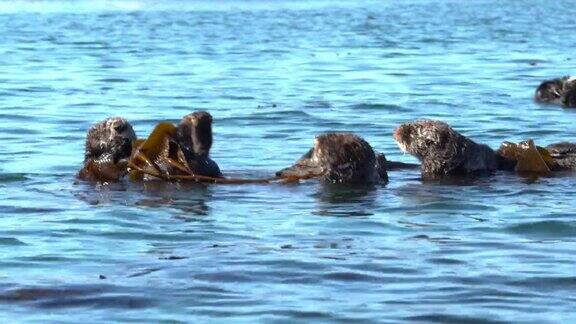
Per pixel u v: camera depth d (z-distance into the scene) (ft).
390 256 62.59
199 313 52.65
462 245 65.36
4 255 63.21
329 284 57.16
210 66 182.39
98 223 71.20
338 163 85.71
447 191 82.84
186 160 84.94
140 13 315.78
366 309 53.11
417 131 90.38
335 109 131.13
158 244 65.62
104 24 275.18
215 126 118.01
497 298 54.75
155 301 54.34
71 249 64.54
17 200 78.59
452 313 52.47
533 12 345.31
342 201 78.84
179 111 130.41
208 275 58.59
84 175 86.17
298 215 73.97
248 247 64.64
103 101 138.10
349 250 63.93
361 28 271.90
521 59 196.03
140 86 154.81
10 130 112.57
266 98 141.69
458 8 362.53
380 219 72.74
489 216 73.67
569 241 66.64
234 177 87.66
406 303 54.08
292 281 57.62
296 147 104.42
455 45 224.33
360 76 168.35
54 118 121.90
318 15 318.65
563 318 51.75
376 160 87.04
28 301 54.34
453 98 142.10
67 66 180.75
